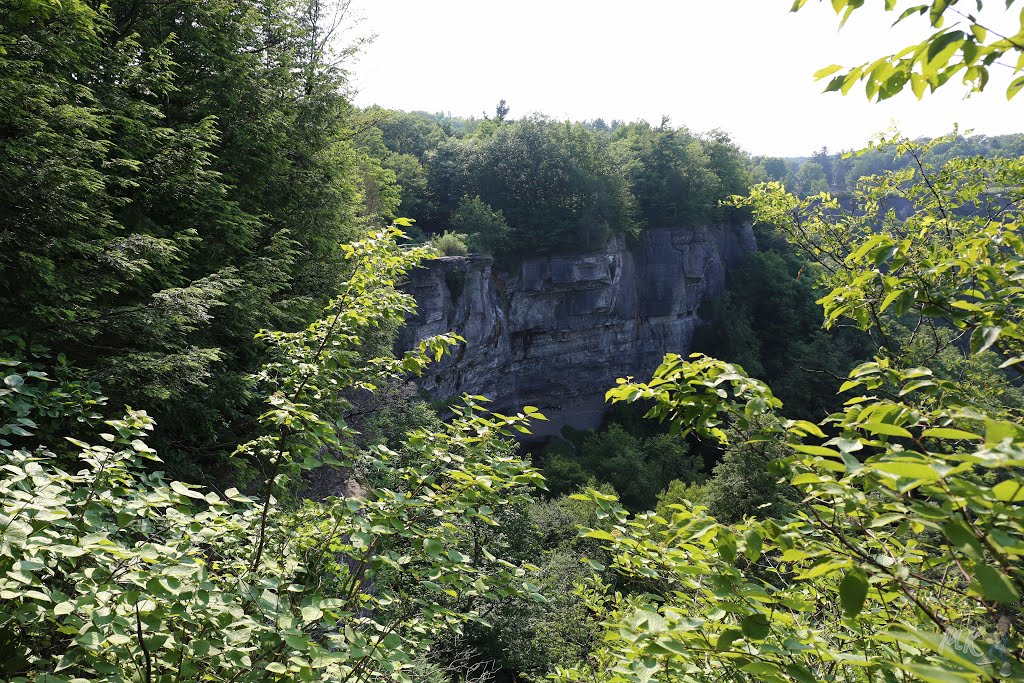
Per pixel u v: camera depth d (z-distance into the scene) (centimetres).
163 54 1273
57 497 374
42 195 878
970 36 223
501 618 1783
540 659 1742
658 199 7419
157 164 1187
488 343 5788
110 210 1154
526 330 6438
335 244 1700
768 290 7975
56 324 926
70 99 1041
